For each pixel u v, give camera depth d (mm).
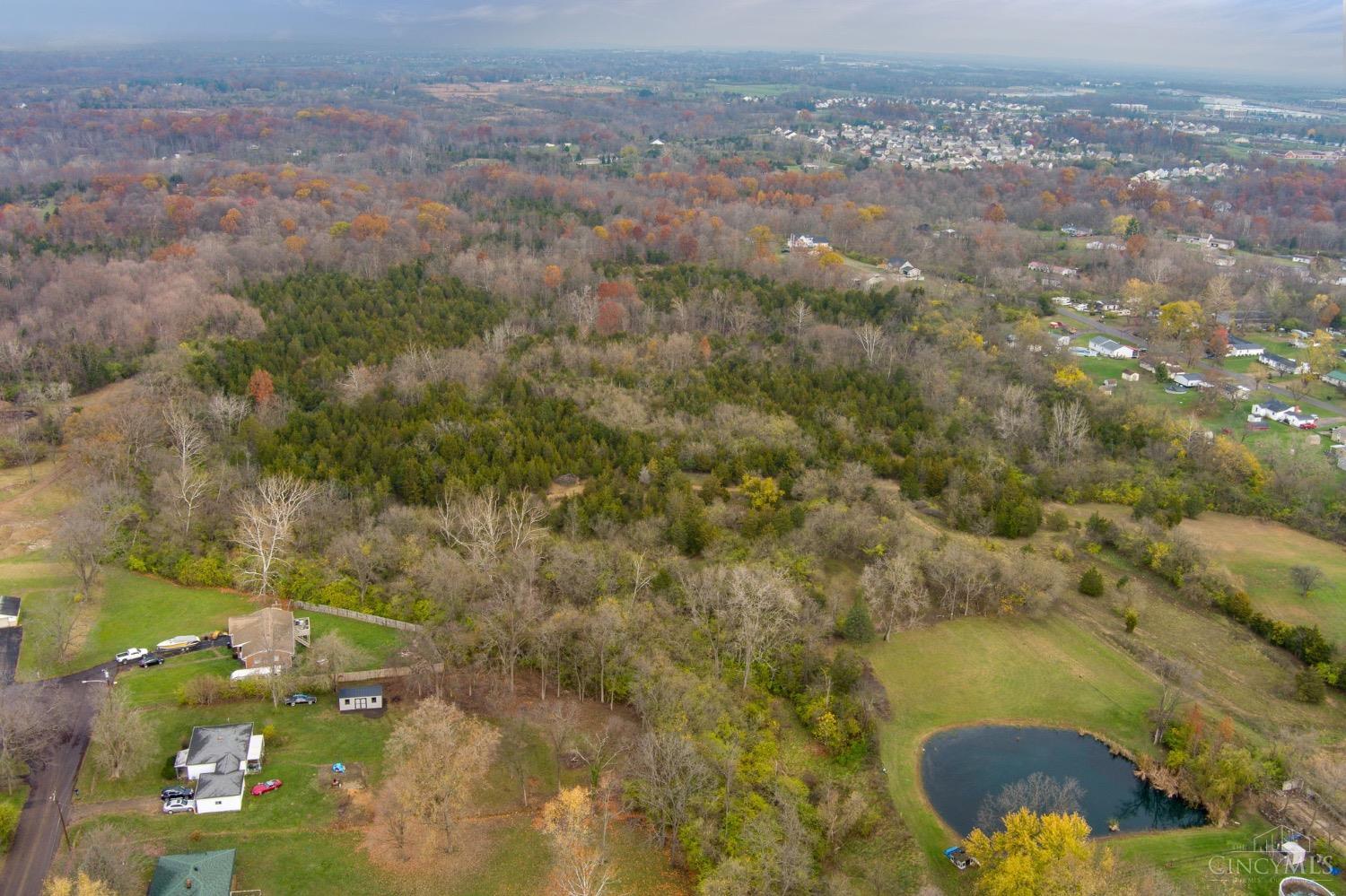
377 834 81750
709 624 108562
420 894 76375
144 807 82500
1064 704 104812
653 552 124625
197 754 86000
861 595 117938
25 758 85688
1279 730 99625
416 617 112688
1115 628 118812
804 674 104250
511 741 93688
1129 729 101000
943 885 80562
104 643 106438
